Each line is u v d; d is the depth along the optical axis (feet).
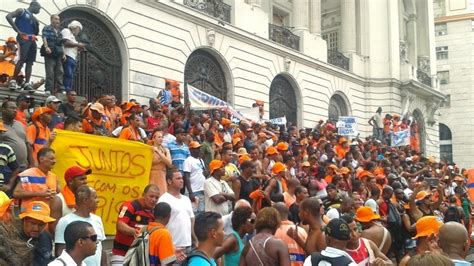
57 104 29.96
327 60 108.37
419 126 130.00
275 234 21.94
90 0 59.47
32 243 16.76
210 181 30.27
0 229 8.63
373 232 23.52
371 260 20.24
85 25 60.23
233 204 31.45
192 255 16.21
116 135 36.35
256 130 58.29
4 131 26.50
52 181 22.21
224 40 80.12
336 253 17.04
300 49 100.07
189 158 34.12
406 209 35.68
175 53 70.49
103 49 62.13
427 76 137.90
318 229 21.04
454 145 185.37
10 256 8.45
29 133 28.91
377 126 107.34
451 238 15.83
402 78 121.29
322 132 72.59
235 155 41.42
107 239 27.81
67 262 14.43
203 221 16.55
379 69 118.83
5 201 15.92
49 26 44.65
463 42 187.42
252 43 86.02
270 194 31.83
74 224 14.79
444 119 187.42
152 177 29.55
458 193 60.59
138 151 29.22
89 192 18.88
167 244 19.07
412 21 140.46
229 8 83.15
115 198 28.27
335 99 109.91
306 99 98.94
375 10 119.96
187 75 74.13
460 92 186.39
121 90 63.72
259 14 88.94
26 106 32.45
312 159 48.01
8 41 43.52
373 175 44.86
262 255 18.63
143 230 19.53
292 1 107.14
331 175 44.68
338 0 123.95
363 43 119.44
